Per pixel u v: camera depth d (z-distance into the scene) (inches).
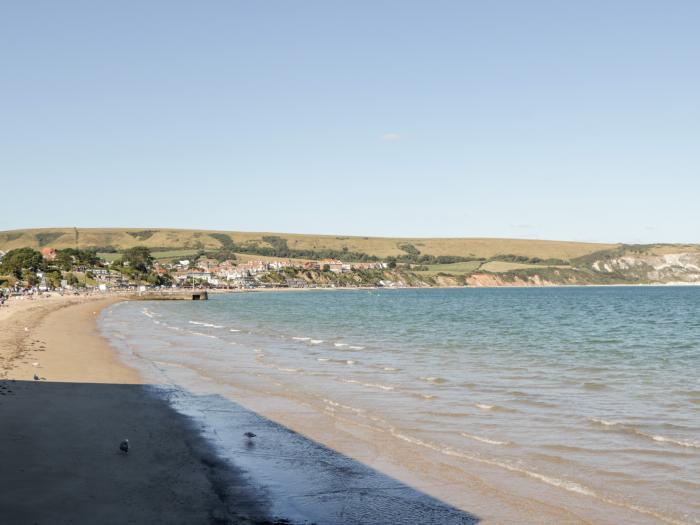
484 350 1643.7
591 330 2393.0
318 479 543.2
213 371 1213.7
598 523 449.7
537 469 573.6
